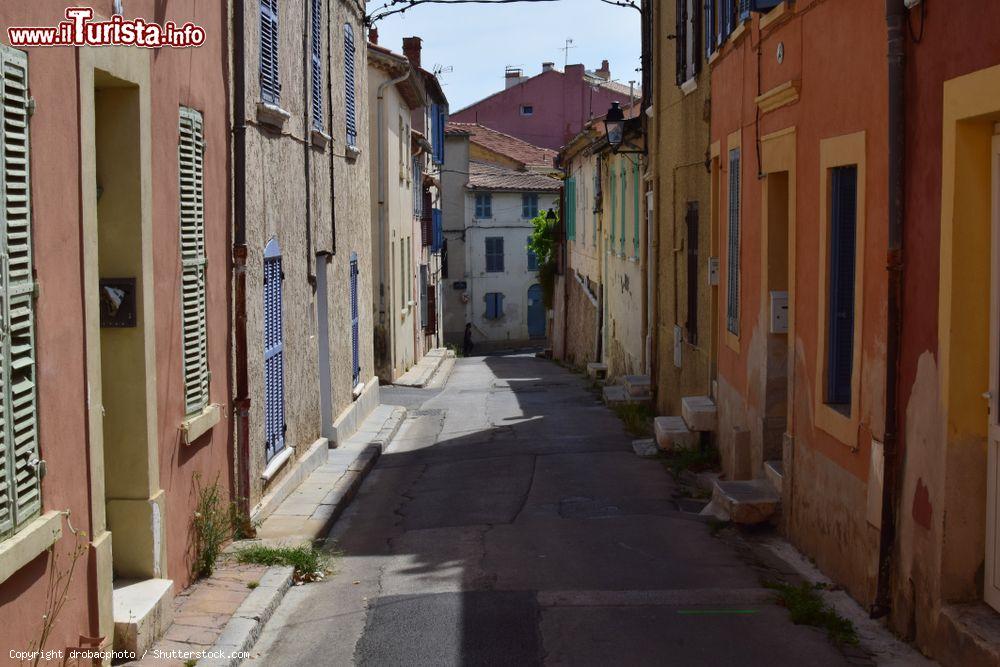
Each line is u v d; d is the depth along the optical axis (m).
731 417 10.90
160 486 6.92
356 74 15.63
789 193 8.54
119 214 6.49
